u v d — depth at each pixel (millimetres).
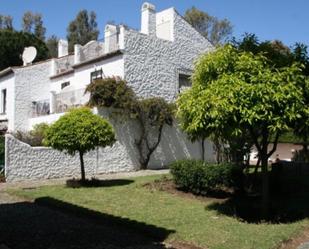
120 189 13125
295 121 8992
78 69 23953
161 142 21875
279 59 9492
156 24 24281
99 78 21203
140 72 21672
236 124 8727
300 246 7508
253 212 10086
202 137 9930
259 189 13125
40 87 26656
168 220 8875
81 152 14125
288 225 8719
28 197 11875
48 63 27172
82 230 8219
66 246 7070
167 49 23234
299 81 8766
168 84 23047
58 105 22891
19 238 7547
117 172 19453
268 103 8281
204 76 9531
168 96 22969
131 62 21312
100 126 14000
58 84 26328
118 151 19703
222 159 15508
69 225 8617
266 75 8477
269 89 8242
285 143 23250
